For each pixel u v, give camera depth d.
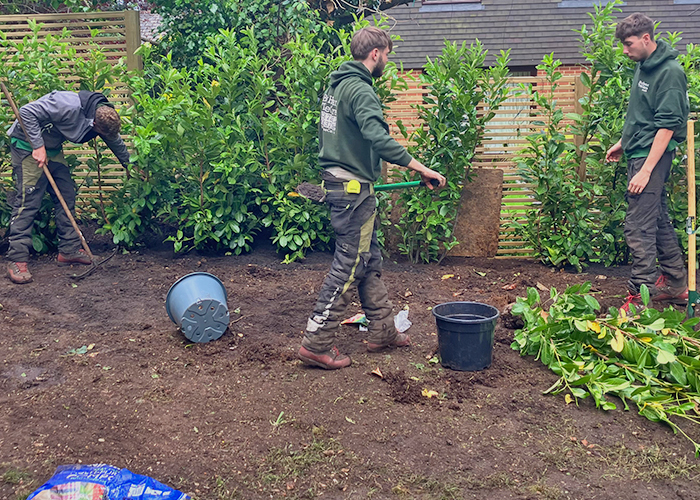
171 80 5.68
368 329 4.01
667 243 4.79
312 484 2.66
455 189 5.84
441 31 12.52
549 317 3.76
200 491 2.59
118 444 2.88
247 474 2.71
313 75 5.68
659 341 3.47
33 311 4.53
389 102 5.88
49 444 2.86
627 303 4.57
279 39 7.06
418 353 3.92
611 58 5.56
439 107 5.66
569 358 3.50
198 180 5.74
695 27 12.30
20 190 5.09
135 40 6.32
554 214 5.81
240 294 4.94
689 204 4.05
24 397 3.30
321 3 7.50
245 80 6.07
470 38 12.41
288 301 4.84
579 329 3.58
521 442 2.97
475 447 2.92
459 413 3.20
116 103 6.23
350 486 2.65
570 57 12.09
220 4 7.03
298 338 4.17
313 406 3.24
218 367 3.70
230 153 5.60
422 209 5.77
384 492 2.62
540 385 3.51
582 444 2.97
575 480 2.71
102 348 3.94
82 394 3.34
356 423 3.09
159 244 6.32
